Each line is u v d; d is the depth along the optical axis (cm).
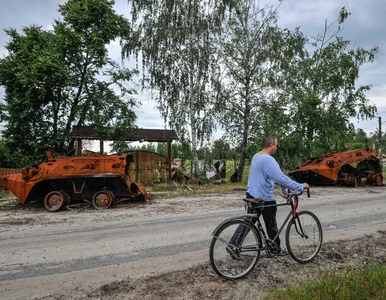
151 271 400
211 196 1137
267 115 1619
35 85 1580
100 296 330
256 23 1619
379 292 295
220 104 1628
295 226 421
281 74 1658
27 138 1853
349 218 705
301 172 1448
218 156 1752
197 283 359
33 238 576
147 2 1666
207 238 558
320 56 1788
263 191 393
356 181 1382
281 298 302
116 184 980
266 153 405
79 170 944
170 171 1712
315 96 1675
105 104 1819
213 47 1656
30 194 941
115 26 1839
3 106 1780
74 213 834
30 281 374
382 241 522
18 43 1808
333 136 1711
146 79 1692
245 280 365
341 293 288
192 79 1652
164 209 866
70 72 1783
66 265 428
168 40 1642
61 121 1908
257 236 387
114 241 548
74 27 1847
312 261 426
